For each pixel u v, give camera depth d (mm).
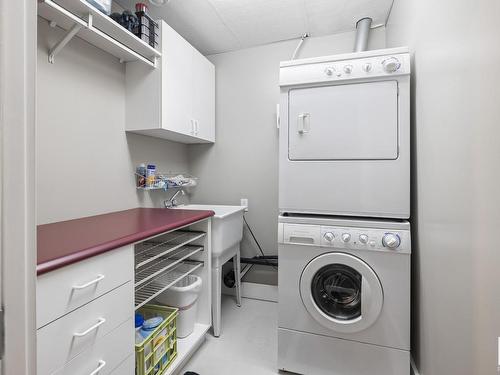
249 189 2602
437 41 1087
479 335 786
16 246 438
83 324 888
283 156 1568
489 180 723
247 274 2619
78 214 1556
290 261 1520
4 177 420
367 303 1365
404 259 1338
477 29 770
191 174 2756
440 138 1070
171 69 1912
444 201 1039
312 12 2059
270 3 1953
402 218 1407
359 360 1420
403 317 1343
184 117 2074
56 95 1425
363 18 2137
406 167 1379
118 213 1747
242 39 2436
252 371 1583
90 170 1633
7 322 427
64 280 823
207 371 1580
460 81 889
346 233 1410
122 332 1064
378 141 1419
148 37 1736
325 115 1499
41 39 1347
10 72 425
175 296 1652
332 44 2363
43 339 760
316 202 1514
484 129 744
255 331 2002
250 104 2584
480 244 775
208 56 2713
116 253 1034
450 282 991
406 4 1574
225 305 2438
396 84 1399
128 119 1882
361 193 1443
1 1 415
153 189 2223
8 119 423
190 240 1670
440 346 1090
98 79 1674
